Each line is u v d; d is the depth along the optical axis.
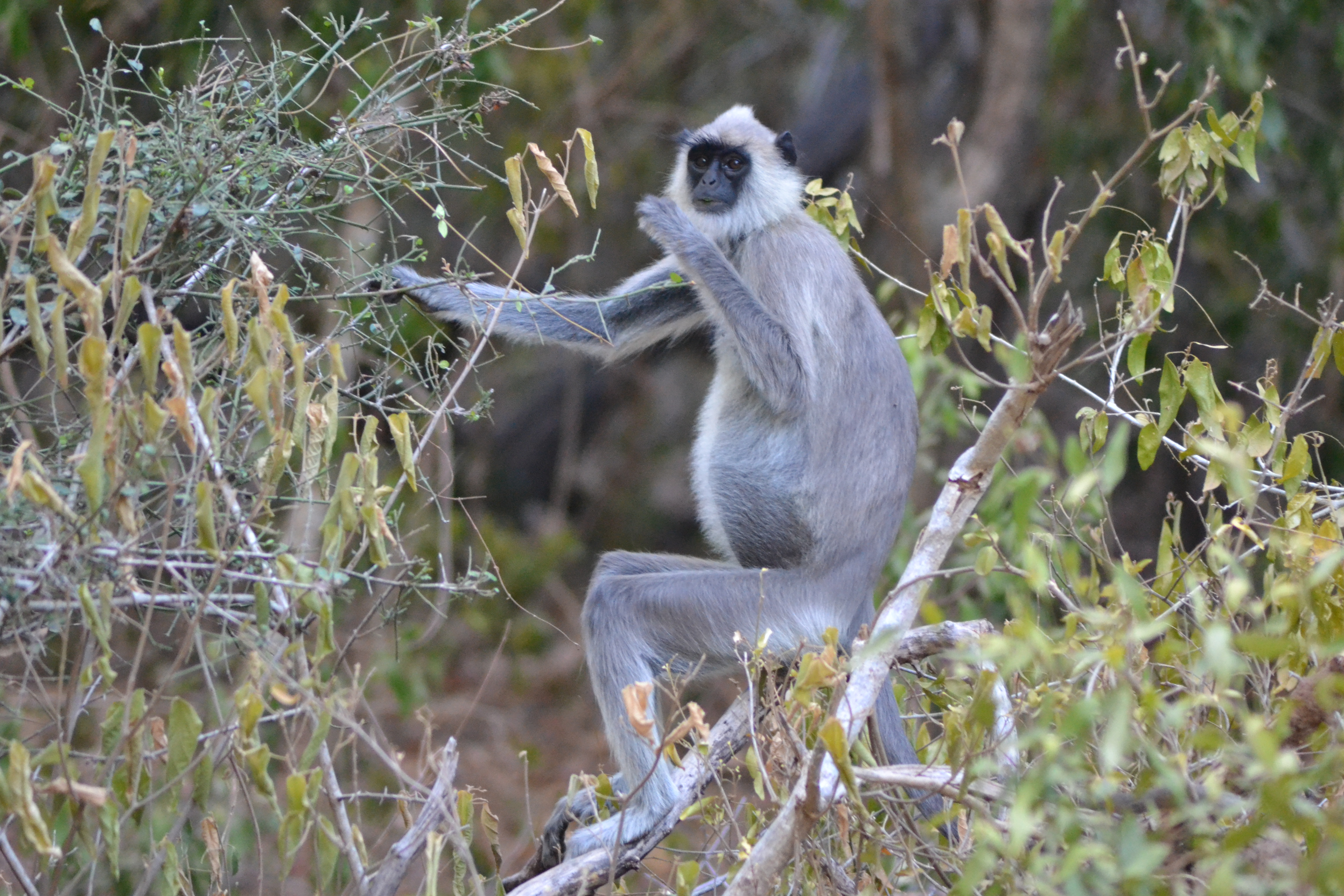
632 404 27.23
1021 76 18.92
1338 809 5.13
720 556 10.05
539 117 19.44
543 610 22.75
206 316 7.88
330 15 9.06
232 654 6.68
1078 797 5.67
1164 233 17.23
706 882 8.54
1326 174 16.92
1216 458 6.02
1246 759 5.07
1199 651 6.23
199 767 5.62
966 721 5.78
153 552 5.77
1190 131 7.61
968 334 6.29
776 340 9.24
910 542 13.19
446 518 7.89
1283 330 17.14
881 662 6.13
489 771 17.72
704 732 5.99
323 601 5.51
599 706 8.72
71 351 6.53
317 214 7.67
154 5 15.16
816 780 5.59
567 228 21.52
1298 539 6.01
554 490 26.95
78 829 5.53
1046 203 18.95
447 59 8.02
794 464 9.41
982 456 6.16
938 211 21.81
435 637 18.53
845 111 22.78
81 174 6.71
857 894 6.64
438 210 7.49
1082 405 17.98
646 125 23.12
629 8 23.39
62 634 5.50
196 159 6.76
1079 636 6.38
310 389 5.98
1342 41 15.66
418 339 12.17
